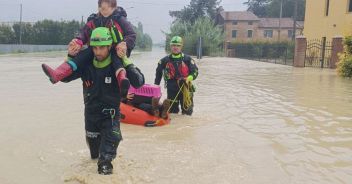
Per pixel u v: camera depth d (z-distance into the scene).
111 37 4.36
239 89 12.42
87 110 4.48
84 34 4.60
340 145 5.79
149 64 26.31
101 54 4.23
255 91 11.97
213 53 53.34
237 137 6.17
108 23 4.50
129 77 4.35
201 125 7.01
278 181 4.33
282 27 74.50
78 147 5.38
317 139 6.12
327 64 27.08
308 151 5.47
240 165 4.82
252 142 5.88
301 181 4.35
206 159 5.02
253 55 48.16
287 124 7.16
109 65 4.35
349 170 4.73
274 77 17.34
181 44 7.91
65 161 4.80
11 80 13.79
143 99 7.09
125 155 5.08
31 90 11.12
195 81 14.89
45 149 5.28
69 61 4.32
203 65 27.27
